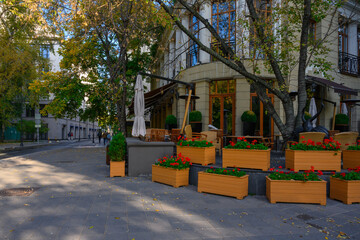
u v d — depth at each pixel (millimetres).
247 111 10961
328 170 5496
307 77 11508
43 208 4422
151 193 5562
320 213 4277
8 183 6559
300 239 3221
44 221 3777
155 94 13203
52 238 3174
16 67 21016
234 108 12016
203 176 5668
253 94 11797
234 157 5883
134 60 18438
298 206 4684
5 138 40438
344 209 4512
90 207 4488
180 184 6293
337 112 13477
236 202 4930
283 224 3752
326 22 12914
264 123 11734
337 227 3645
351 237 3293
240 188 5160
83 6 7934
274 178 5020
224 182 5371
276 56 8570
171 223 3742
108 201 4883
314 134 6355
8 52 20109
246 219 3961
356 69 14648
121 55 13836
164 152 8031
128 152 7781
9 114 26234
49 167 9539
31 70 22609
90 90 17031
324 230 3518
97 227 3543
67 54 15109
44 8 7453
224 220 3904
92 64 16344
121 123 14180
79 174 7992
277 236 3309
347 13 13953
